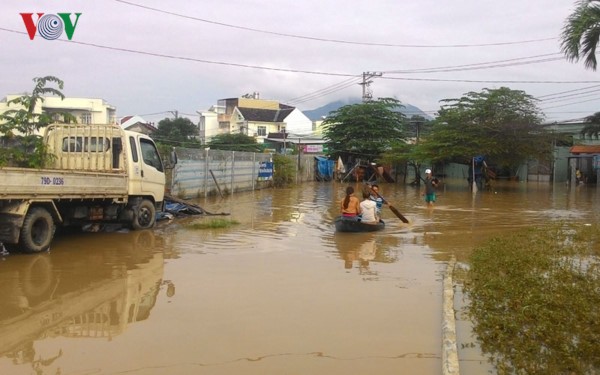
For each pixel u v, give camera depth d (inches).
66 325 219.5
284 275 312.3
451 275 305.6
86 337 205.3
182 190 797.9
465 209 762.2
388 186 1428.4
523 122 1232.2
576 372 168.9
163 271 320.8
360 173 1611.7
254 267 334.6
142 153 505.7
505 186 1400.1
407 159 1482.5
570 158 1579.7
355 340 205.0
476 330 211.8
